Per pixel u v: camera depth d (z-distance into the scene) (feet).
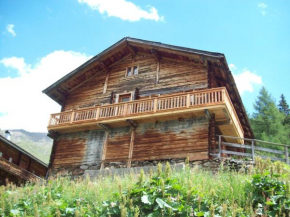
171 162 57.26
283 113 131.95
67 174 63.62
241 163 51.70
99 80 76.48
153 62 71.36
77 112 69.00
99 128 67.26
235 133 63.46
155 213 26.89
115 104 64.90
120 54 75.20
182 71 66.49
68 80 76.23
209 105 55.42
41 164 95.04
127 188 31.01
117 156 63.05
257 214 27.40
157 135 60.95
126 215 26.94
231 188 29.81
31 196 35.86
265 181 30.14
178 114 58.65
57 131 71.10
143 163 59.67
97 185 37.35
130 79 72.18
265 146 110.01
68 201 32.94
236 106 70.13
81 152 67.46
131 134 63.62
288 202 27.30
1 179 77.25
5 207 33.32
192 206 27.86
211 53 60.18
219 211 26.99
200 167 53.36
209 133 56.59
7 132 99.45
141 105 62.54
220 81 65.92
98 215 29.50
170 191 29.27
